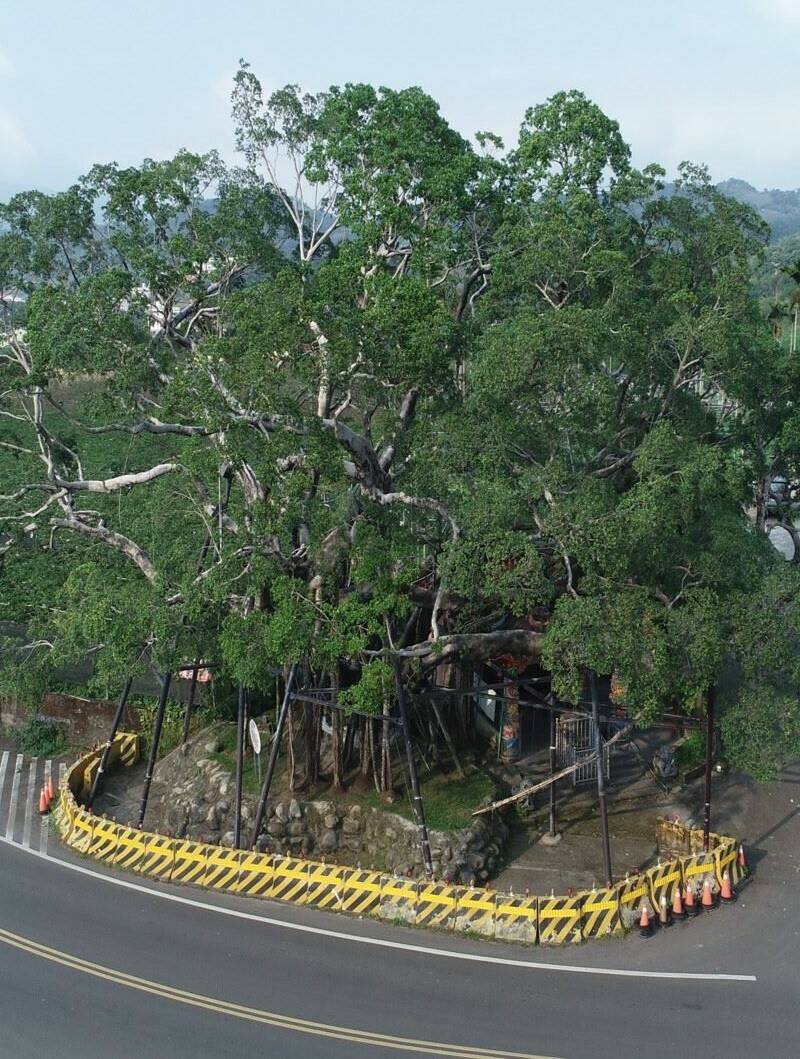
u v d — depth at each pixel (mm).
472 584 22734
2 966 20375
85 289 24609
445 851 24250
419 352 23078
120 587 25844
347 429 24344
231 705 31094
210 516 25812
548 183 30000
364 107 29609
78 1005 19125
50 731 32594
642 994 19719
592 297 26875
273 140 30281
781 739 22641
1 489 29281
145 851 24688
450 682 28953
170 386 23109
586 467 25438
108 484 26578
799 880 24312
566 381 23000
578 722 28922
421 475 23797
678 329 24453
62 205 26531
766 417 29312
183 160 27406
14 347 26406
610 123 29672
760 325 30047
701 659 22219
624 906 22203
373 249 27781
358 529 23703
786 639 22906
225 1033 18328
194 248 26172
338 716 26219
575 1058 17688
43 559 33875
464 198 28484
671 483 22953
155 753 26984
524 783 27516
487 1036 18297
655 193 30250
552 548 23953
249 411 23047
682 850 25156
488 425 23359
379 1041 18125
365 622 23562
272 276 27469
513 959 21000
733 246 28531
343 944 21484
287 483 23109
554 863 25141
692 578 24594
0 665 30859
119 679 25953
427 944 21547
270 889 23469
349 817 25766
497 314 27781
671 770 29125
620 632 21641
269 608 25812
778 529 56156
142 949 21109
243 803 26203
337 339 22672
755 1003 19422
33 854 25484
